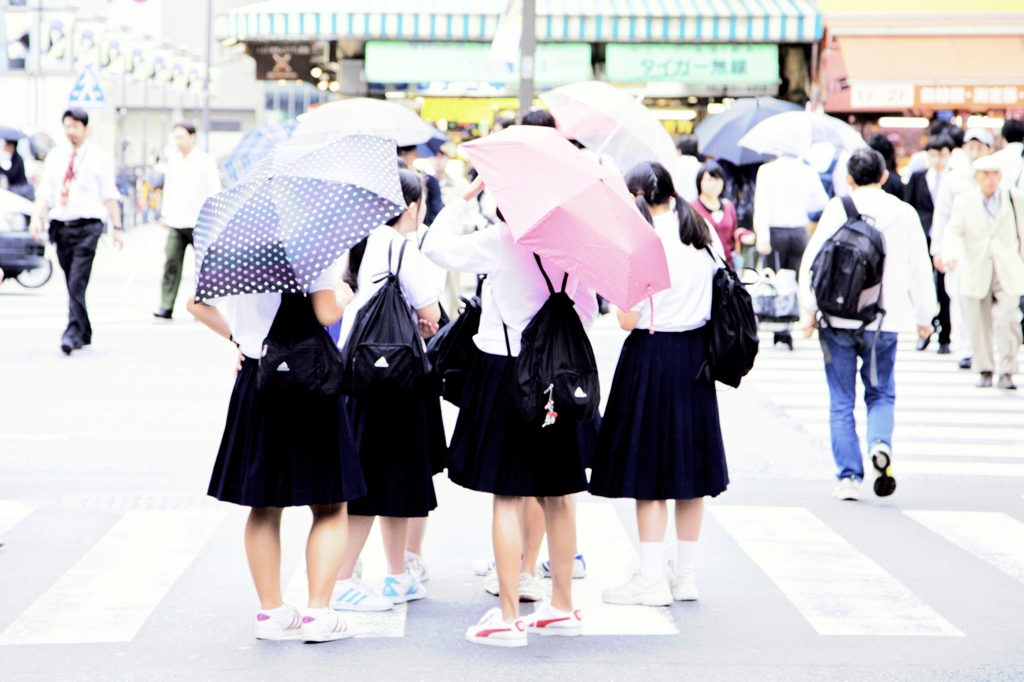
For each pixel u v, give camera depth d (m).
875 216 12.62
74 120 21.03
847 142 25.33
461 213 9.12
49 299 30.48
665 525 9.83
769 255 24.84
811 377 21.14
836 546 11.41
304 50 41.50
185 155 25.73
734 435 16.36
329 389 8.29
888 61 37.72
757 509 12.75
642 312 9.74
